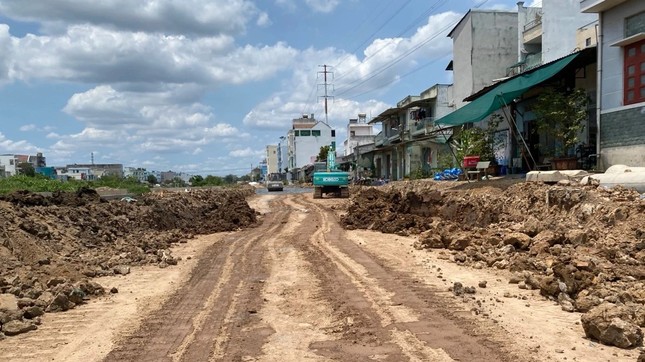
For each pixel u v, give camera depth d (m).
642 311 6.27
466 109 19.89
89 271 10.22
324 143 107.31
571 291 7.68
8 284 8.16
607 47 15.59
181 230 18.72
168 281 9.89
